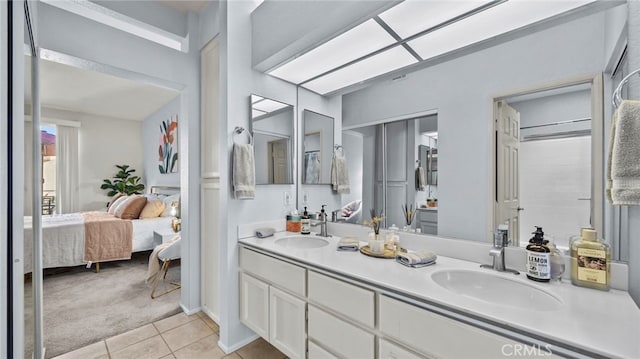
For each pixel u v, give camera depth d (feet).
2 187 2.47
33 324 4.67
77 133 17.94
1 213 2.45
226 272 6.30
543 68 4.05
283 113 7.41
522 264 4.01
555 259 3.55
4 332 2.53
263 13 6.49
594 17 3.63
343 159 6.76
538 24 4.11
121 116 19.33
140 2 7.25
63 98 15.24
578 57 3.76
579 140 3.75
